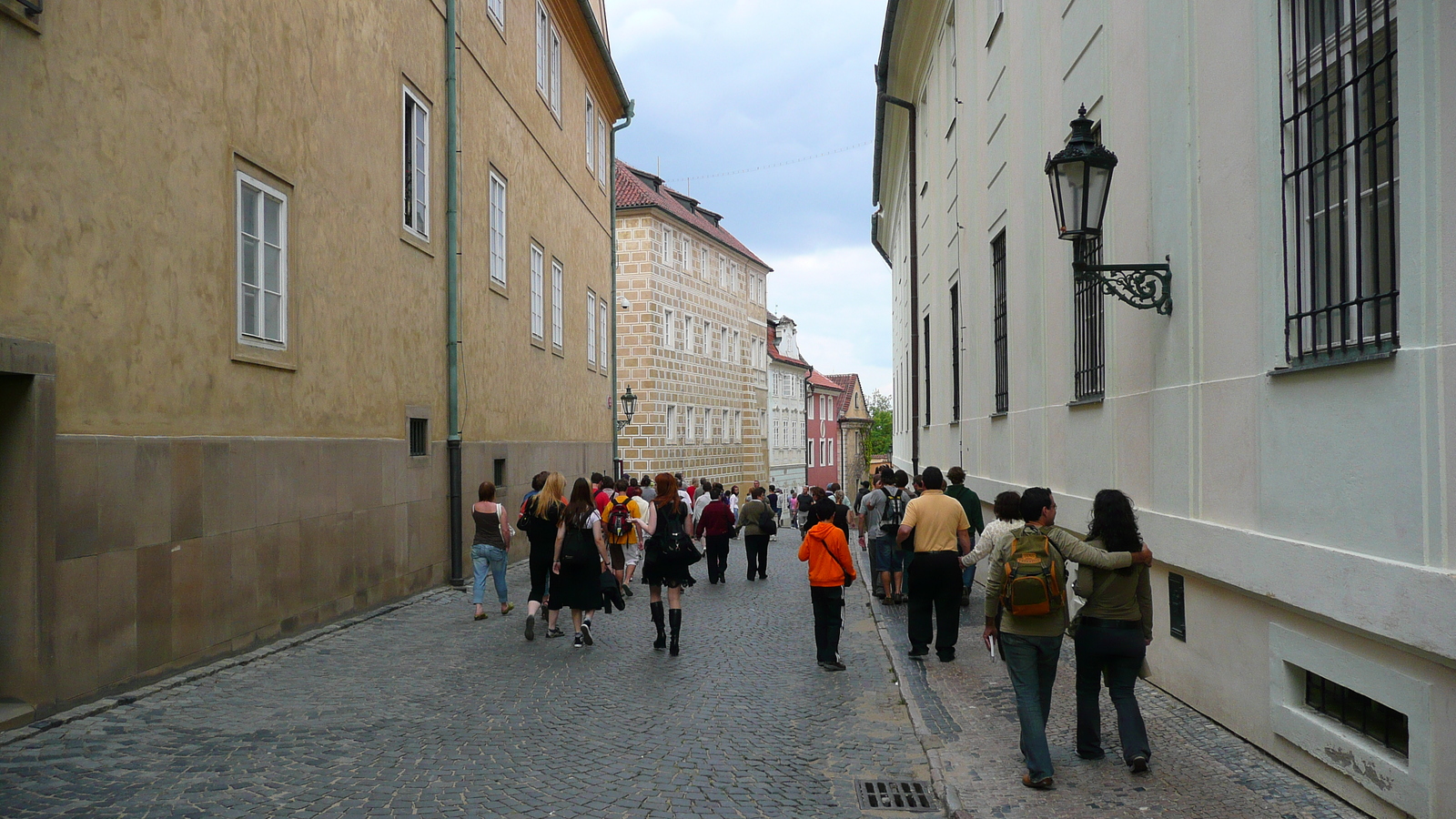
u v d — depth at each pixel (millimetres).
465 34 16016
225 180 8984
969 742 6797
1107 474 9117
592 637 11172
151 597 7828
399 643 10312
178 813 5230
